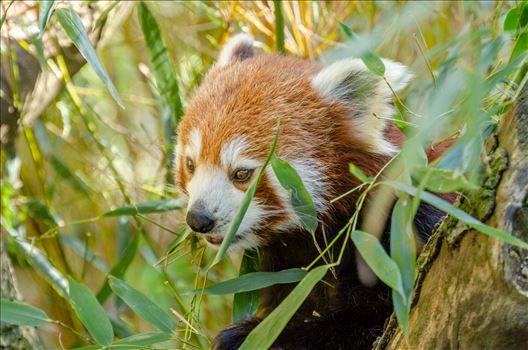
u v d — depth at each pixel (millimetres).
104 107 7930
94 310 3812
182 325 5172
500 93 3789
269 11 6863
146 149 7191
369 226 4422
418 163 3133
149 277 7414
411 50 6332
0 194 6160
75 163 7691
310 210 3770
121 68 7832
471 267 2938
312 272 3189
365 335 4586
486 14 5910
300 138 4668
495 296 2891
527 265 2787
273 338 3176
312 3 6816
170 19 7375
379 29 6180
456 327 3076
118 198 7582
